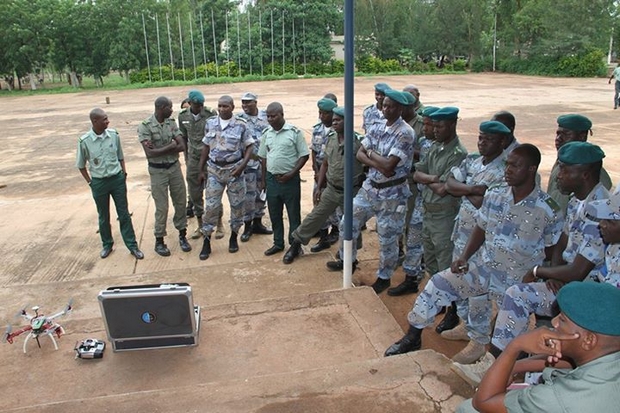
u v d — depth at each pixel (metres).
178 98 26.61
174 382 3.29
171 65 39.28
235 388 2.85
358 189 5.30
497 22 44.38
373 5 45.12
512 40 43.19
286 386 2.85
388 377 2.90
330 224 6.00
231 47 43.00
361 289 4.44
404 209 4.74
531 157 2.98
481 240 3.40
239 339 3.75
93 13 39.34
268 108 5.52
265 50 41.81
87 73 41.69
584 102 20.61
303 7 41.69
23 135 16.02
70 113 21.66
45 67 42.28
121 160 5.87
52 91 35.59
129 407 2.73
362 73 41.94
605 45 38.50
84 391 3.23
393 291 4.88
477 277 3.38
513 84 30.41
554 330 1.66
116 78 54.41
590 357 1.57
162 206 5.93
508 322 2.95
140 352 3.62
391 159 4.43
